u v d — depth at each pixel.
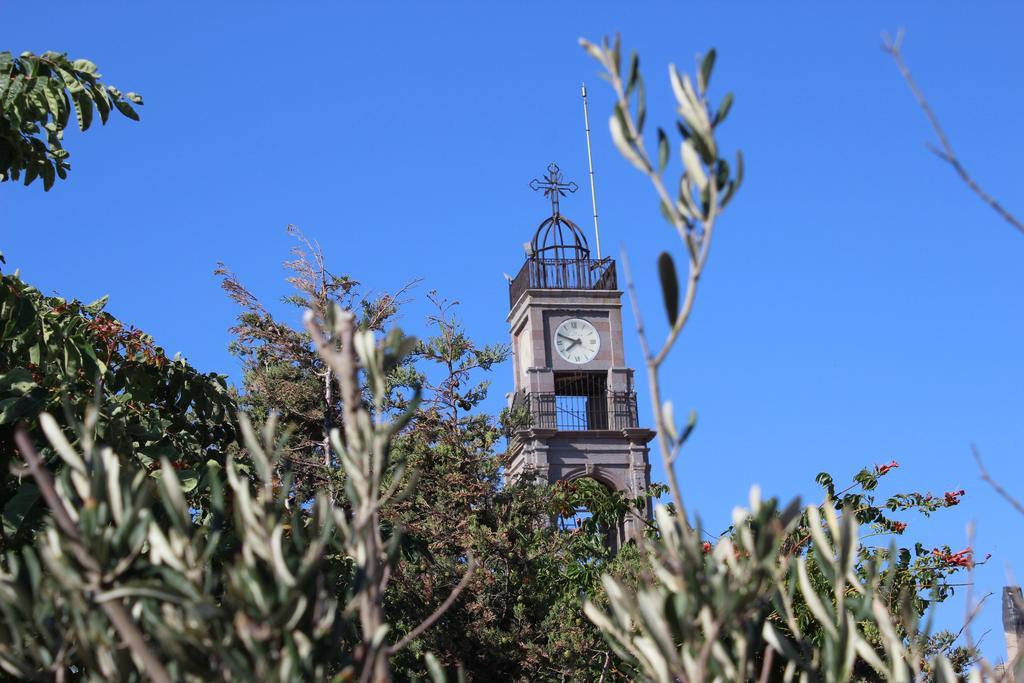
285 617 3.59
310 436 31.06
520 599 27.19
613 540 25.81
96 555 3.71
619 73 3.63
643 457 47.06
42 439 10.84
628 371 48.56
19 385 10.78
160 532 3.90
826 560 3.98
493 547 27.42
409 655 26.28
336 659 4.32
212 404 13.88
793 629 4.08
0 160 11.29
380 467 4.04
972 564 4.18
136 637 3.60
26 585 4.32
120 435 11.13
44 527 9.34
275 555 3.65
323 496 4.21
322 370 26.14
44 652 4.14
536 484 30.02
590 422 48.56
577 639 24.97
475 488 28.36
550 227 50.97
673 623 3.53
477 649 26.28
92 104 11.12
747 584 3.52
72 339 11.72
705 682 3.57
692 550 3.49
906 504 14.98
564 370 48.41
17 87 10.75
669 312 3.47
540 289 49.25
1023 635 4.25
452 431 28.84
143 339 13.62
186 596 3.67
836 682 3.81
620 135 3.59
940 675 4.04
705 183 3.47
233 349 35.03
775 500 3.53
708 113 3.52
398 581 26.23
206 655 3.69
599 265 50.50
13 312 11.50
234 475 4.02
